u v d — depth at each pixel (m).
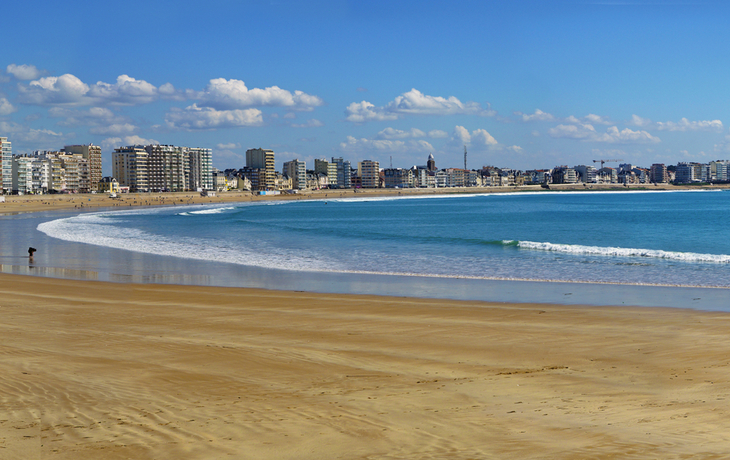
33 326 16.89
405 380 11.25
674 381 11.09
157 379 11.10
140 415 8.92
